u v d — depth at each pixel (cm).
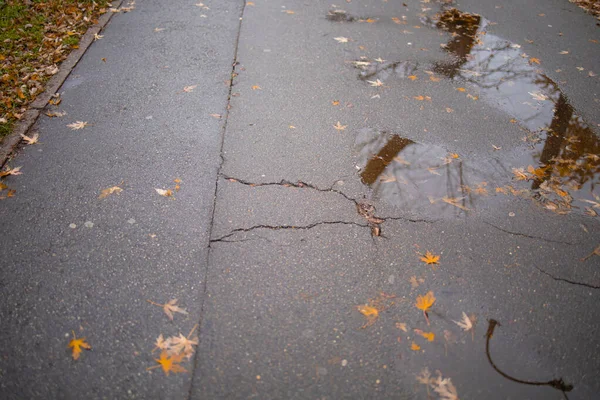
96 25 598
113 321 264
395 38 624
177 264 298
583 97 512
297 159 396
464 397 240
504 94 511
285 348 255
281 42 593
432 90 511
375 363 252
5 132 402
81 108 443
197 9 670
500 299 290
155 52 549
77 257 299
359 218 341
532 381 250
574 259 320
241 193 357
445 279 300
